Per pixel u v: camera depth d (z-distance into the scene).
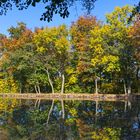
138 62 54.19
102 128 23.64
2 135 21.19
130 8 53.22
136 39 51.09
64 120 28.48
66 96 60.72
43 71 66.25
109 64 55.16
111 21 54.22
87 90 64.19
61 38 60.69
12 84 69.19
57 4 10.52
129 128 23.42
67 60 62.91
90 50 58.22
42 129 23.58
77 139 19.56
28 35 64.88
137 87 59.25
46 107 40.91
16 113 34.00
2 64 67.25
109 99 55.25
